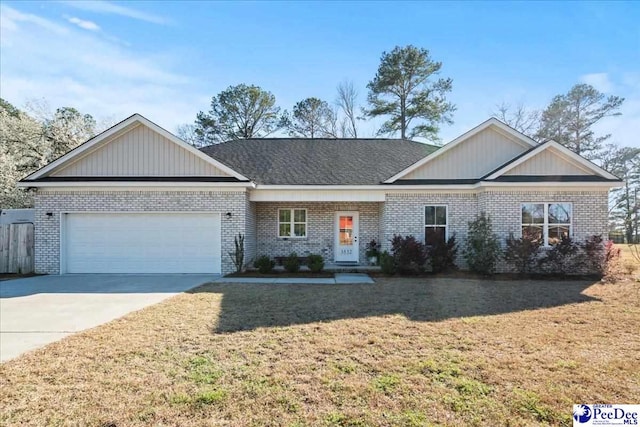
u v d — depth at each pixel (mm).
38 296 9867
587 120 34656
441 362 4949
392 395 4016
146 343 5793
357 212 16891
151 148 14391
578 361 4984
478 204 14539
